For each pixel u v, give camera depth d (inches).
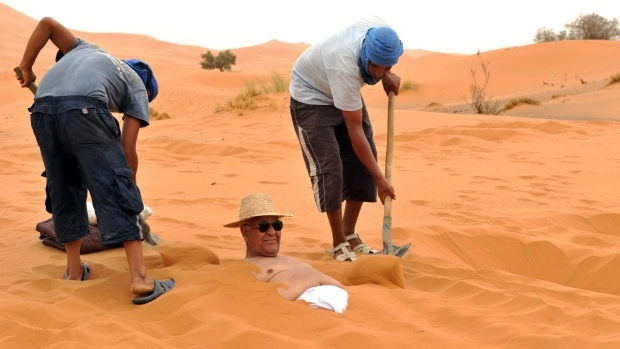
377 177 225.0
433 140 616.1
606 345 150.1
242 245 258.2
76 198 195.5
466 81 1827.0
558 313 173.9
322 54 225.6
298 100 232.7
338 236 236.4
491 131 643.5
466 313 170.4
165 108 1504.7
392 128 230.4
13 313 160.7
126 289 185.6
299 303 170.7
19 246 249.6
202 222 302.4
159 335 155.3
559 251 262.8
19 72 192.4
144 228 243.6
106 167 176.9
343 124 234.7
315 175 231.9
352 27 225.9
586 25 2588.6
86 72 180.4
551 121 718.5
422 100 1640.0
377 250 251.4
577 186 403.5
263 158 532.1
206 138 662.5
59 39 191.6
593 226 313.9
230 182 421.7
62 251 240.1
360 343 149.9
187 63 3331.7
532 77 1833.2
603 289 242.1
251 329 152.2
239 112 828.6
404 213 327.9
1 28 3959.2
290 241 267.7
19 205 332.5
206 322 157.5
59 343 143.3
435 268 222.2
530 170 463.8
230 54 3002.0
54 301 175.2
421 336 155.3
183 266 205.3
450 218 315.6
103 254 236.2
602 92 1157.7
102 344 146.1
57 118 176.9
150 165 501.7
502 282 207.3
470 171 461.7
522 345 150.8
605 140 614.9
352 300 175.8
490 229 281.3
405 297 183.6
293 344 147.5
